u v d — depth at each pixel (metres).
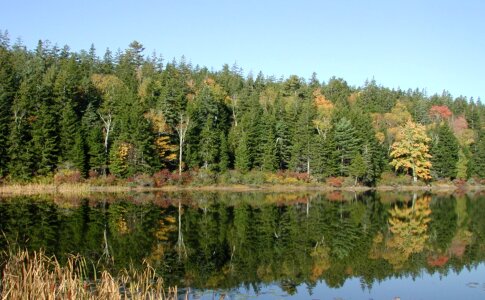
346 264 20.11
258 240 25.28
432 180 82.06
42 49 103.69
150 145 63.78
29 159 57.12
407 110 119.31
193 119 71.44
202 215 35.19
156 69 121.19
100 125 66.75
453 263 20.50
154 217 33.34
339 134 76.38
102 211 36.03
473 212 40.19
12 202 41.28
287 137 77.94
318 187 71.25
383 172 79.69
